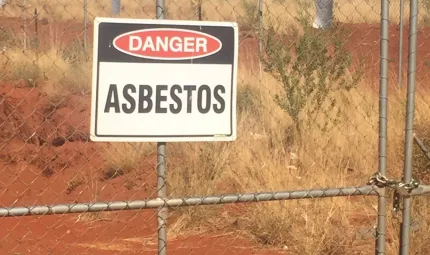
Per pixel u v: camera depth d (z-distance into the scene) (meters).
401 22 11.17
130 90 4.26
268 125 9.21
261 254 6.38
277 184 7.32
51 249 6.35
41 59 11.81
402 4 11.12
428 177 7.44
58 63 11.63
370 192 4.73
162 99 4.30
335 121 8.92
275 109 9.59
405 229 4.75
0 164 9.60
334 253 6.25
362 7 15.07
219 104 4.38
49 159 9.68
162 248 4.45
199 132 4.36
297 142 8.76
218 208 7.33
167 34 4.29
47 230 6.97
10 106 10.26
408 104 4.70
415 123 8.30
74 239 6.74
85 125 10.33
